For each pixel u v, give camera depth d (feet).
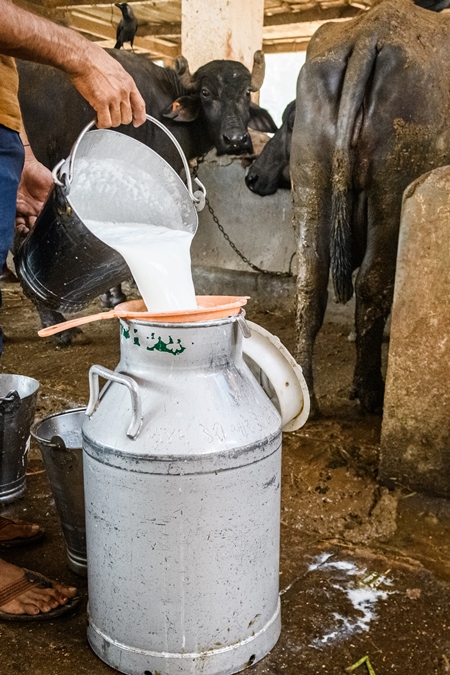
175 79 18.60
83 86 5.79
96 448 5.40
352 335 15.74
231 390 5.43
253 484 5.40
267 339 7.14
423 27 10.34
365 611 6.47
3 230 6.08
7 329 16.90
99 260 5.93
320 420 11.09
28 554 7.39
